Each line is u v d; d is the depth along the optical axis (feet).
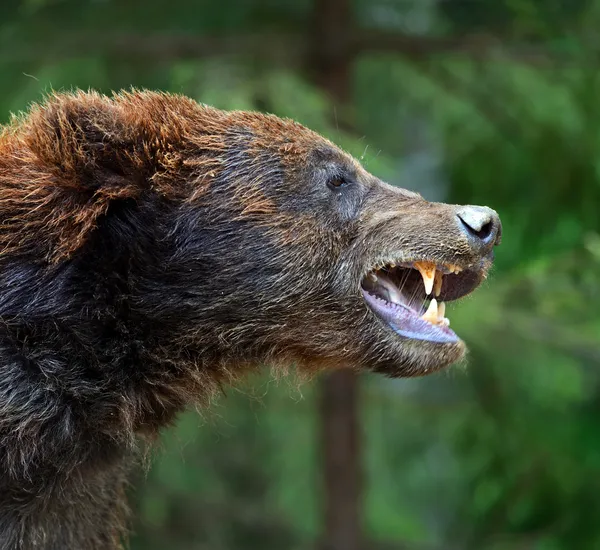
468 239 20.35
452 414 48.14
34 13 38.78
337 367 21.21
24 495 18.29
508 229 43.06
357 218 20.67
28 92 37.14
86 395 18.39
